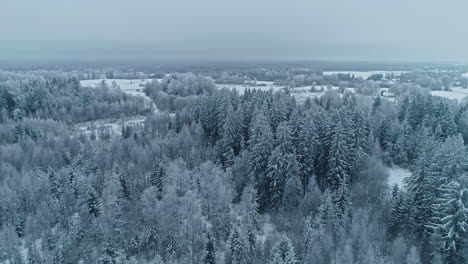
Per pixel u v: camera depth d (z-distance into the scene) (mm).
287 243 41625
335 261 42688
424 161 50031
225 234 55031
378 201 57031
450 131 77938
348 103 89875
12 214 59938
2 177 70938
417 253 42500
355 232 45812
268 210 63938
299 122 72375
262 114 72625
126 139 92625
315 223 49969
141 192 66875
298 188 59750
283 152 64375
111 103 143125
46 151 85062
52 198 64062
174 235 53312
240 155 73562
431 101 88438
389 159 74938
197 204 59000
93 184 68688
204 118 94938
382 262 41000
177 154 82750
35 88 132000
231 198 64375
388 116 87000
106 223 53469
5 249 52094
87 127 121062
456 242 39250
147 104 153500
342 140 63094
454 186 40469
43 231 56250
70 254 51844
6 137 99875
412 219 47594
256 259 47875
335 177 63000
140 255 52250
